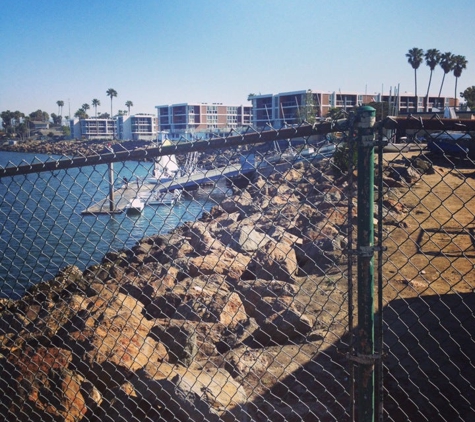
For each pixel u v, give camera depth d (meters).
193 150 3.10
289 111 98.69
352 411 2.90
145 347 5.80
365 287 2.71
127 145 95.62
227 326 7.04
